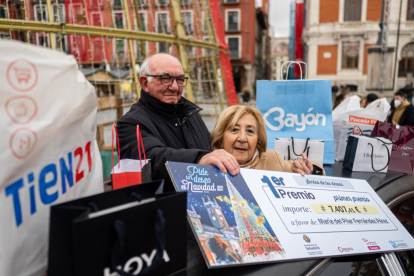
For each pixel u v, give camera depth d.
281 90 2.40
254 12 28.70
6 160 0.62
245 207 1.08
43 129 0.71
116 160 3.31
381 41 17.17
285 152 2.18
